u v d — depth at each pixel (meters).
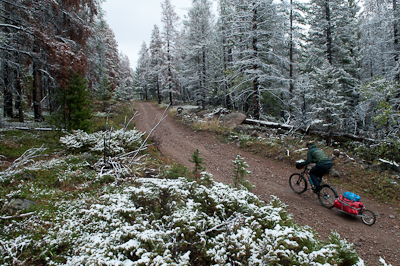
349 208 5.41
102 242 2.79
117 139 9.01
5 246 2.93
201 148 12.38
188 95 42.78
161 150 11.88
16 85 13.25
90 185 5.59
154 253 2.55
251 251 2.65
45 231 3.40
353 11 19.81
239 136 13.14
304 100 13.94
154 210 3.69
